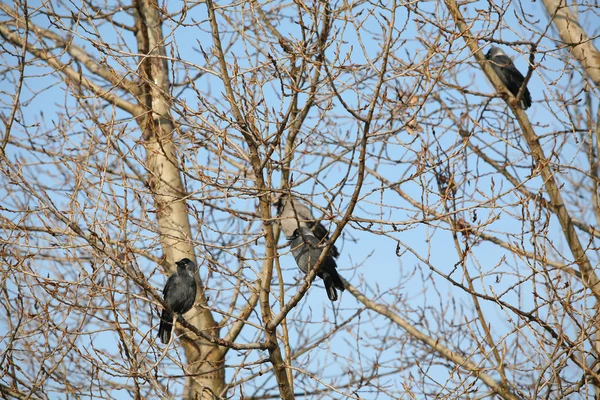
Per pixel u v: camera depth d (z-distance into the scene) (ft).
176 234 41.70
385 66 30.25
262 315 33.06
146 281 32.86
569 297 31.99
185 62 32.53
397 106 38.34
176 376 30.89
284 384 33.27
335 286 42.22
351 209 31.37
